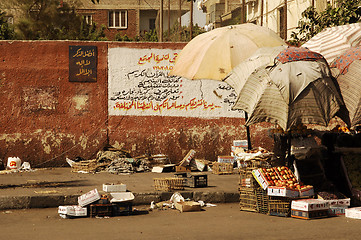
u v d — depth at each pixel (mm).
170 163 15281
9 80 15281
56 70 15453
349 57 9195
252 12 35562
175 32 35656
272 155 9664
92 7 52250
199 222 8289
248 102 9031
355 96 8914
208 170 14844
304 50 9102
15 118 15289
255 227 7871
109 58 15664
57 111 15445
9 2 33094
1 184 11484
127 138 15656
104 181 12102
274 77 8812
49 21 32125
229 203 10375
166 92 15836
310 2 24281
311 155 9641
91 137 15531
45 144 15367
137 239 6992
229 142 16016
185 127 15859
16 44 15312
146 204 10133
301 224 8117
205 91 15961
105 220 8484
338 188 9961
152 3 53344
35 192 10156
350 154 9945
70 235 7250
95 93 15594
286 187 8742
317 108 8664
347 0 16734
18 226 7965
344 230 7641
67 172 14180
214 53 11180
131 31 53031
